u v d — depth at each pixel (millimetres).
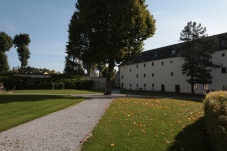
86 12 29812
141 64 70250
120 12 29594
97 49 30234
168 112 15180
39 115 13328
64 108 16641
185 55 46125
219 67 46125
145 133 9211
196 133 9570
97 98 25859
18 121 11422
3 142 8039
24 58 79688
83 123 11133
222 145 5594
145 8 33094
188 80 47219
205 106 10031
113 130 9641
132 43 31750
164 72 61406
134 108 16766
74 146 7637
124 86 78875
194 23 46125
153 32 32500
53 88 53406
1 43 75438
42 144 7832
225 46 47188
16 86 51438
